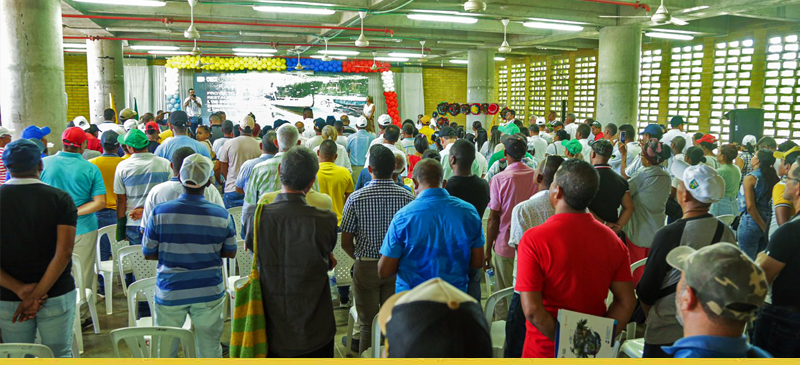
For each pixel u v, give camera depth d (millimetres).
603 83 11234
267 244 2379
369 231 3033
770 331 2352
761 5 8922
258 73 19984
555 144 7371
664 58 14711
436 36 14438
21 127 6965
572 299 2010
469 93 17672
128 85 19734
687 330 1195
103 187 3934
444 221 2551
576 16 10695
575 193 2012
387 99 20703
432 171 2629
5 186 2568
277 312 2391
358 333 3689
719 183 2174
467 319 792
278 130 4305
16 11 6844
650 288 2264
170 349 2486
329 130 5805
